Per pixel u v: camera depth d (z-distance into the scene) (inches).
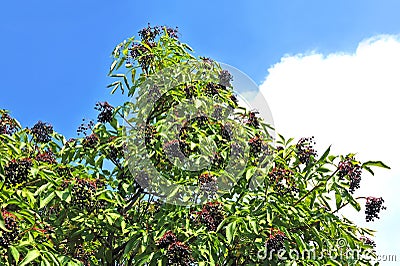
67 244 221.6
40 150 252.8
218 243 187.8
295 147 238.2
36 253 164.4
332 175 207.3
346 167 203.9
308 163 229.1
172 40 250.2
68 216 213.0
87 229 213.6
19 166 189.8
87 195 197.9
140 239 198.5
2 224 159.6
